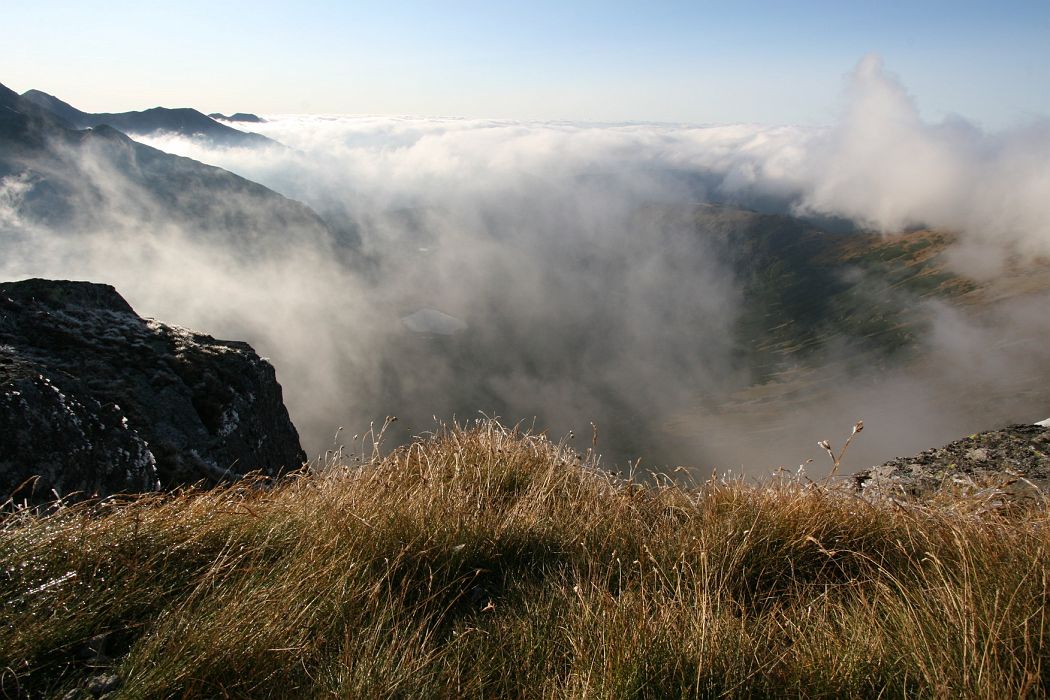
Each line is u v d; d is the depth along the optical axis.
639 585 3.38
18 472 4.52
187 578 3.19
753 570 3.59
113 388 7.07
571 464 5.16
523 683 2.64
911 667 2.53
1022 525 3.76
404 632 2.85
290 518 3.81
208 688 2.44
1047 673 2.46
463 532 3.72
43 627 2.65
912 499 4.59
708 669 2.51
